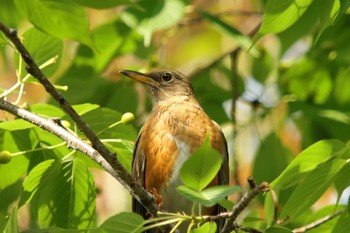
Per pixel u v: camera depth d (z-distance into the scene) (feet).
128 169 32.99
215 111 46.24
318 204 50.90
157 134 36.27
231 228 25.43
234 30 40.93
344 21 45.70
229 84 49.57
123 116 30.71
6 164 32.35
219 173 36.47
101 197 53.36
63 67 50.39
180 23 46.78
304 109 44.42
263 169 44.29
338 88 47.26
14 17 44.88
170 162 35.83
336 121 45.21
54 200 31.73
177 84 42.27
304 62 46.91
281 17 27.66
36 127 31.86
